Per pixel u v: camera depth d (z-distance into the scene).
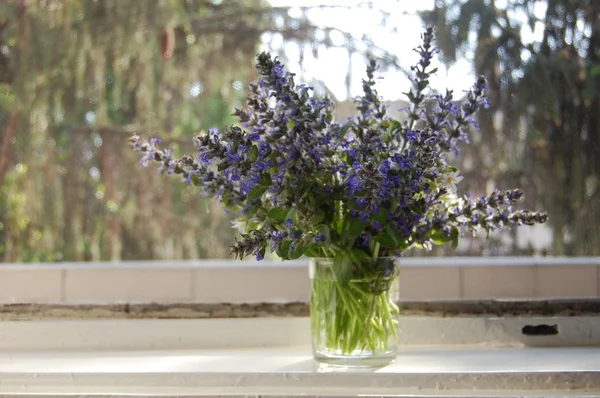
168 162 1.10
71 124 1.87
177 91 1.90
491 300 1.22
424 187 1.04
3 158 1.78
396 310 1.11
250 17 1.82
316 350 1.11
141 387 1.07
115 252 1.96
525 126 1.58
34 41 1.73
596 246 1.56
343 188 1.06
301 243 1.04
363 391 1.06
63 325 1.23
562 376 1.05
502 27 1.55
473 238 1.61
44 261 1.88
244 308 1.23
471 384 1.05
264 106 1.05
